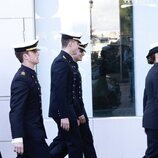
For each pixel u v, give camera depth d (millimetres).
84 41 10641
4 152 10234
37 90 7387
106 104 10742
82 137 9242
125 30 10680
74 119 8461
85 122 9203
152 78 8469
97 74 10711
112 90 10750
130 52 10719
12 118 7113
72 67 8664
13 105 7168
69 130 8484
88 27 10625
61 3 10555
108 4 10633
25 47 7422
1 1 10125
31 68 7465
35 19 10492
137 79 10734
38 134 7305
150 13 10648
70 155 8539
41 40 10555
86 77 10695
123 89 10750
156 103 8430
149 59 8742
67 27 10594
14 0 10133
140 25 10664
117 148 10586
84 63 10672
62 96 8281
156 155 8578
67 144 8547
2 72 10156
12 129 7098
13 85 7242
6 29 10156
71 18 10586
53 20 10555
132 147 10586
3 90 10180
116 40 10695
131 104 10766
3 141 10227
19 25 10164
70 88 8523
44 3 10523
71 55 8703
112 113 10758
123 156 10594
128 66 10734
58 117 8367
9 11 10133
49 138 10430
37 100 7395
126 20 10664
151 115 8461
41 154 7305
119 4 10641
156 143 8523
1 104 10195
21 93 7168
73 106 8688
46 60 10562
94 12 10625
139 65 10727
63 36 8672
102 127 10562
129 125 10570
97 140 10562
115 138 10570
